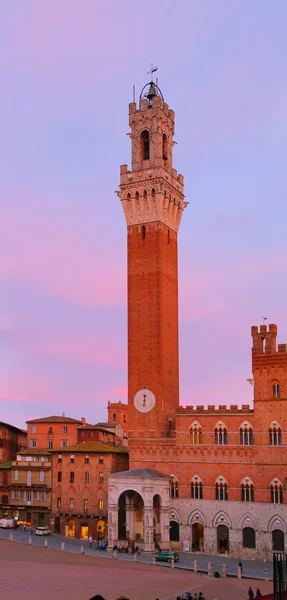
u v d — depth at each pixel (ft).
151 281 455.22
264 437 392.68
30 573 288.92
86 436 563.07
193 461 412.36
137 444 433.48
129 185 471.62
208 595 254.88
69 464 465.47
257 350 403.54
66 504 460.55
